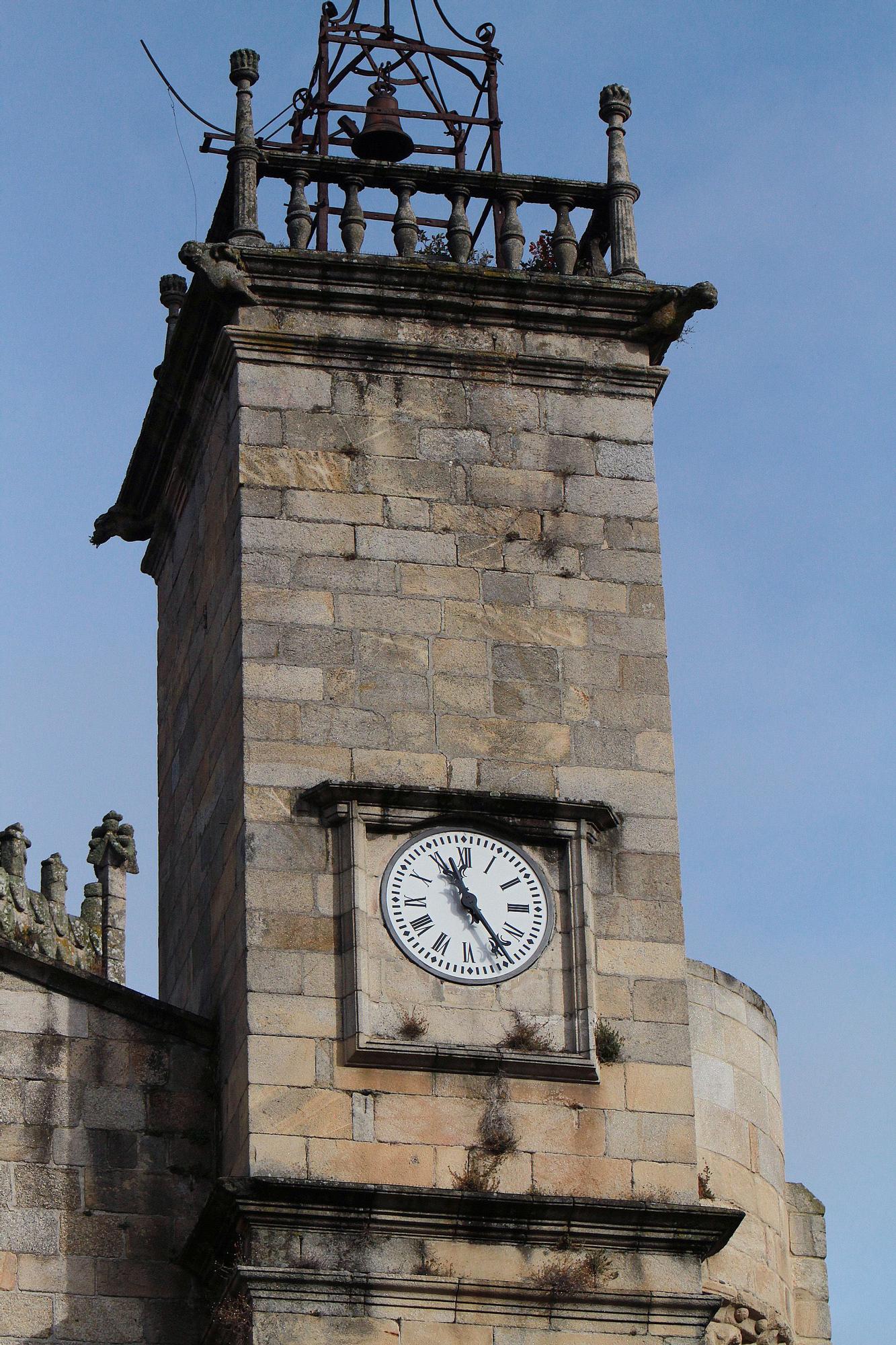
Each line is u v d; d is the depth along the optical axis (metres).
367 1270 34.72
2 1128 37.22
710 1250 35.78
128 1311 36.59
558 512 39.81
